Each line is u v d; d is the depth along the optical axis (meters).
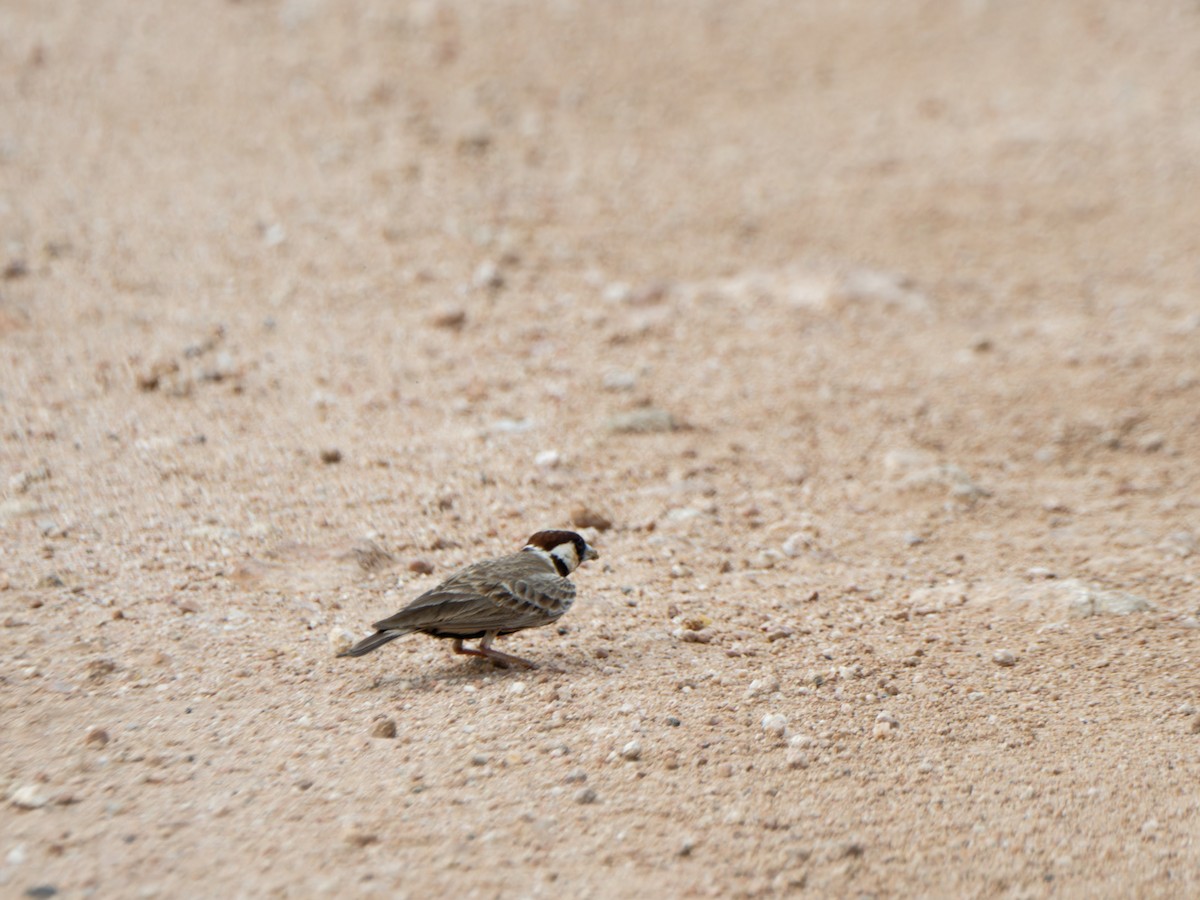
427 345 15.40
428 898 6.32
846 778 7.75
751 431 14.42
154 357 14.09
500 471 12.59
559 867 6.64
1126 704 8.93
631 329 16.73
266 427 13.03
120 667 8.73
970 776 7.89
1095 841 7.24
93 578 10.05
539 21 27.16
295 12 25.33
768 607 10.40
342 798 7.18
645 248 19.73
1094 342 17.36
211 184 18.84
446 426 13.50
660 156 23.23
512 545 11.21
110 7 24.09
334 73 23.34
